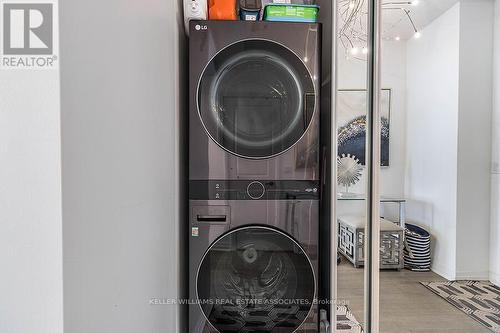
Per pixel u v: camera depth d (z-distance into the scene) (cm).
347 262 133
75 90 52
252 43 123
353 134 133
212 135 123
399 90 142
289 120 124
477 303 145
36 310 49
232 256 124
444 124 144
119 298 69
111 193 65
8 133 49
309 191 125
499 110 145
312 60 124
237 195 123
